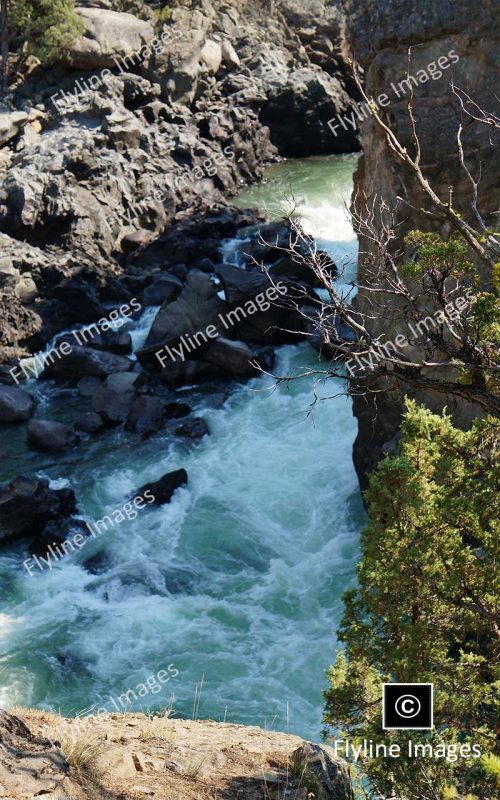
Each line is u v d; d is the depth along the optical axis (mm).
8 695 18234
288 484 24891
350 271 34969
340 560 22047
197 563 22234
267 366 30203
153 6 49688
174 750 8305
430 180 18953
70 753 7266
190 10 49562
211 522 23562
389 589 9125
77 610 20797
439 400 19422
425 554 9141
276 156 50344
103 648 19578
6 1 42625
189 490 24859
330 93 51031
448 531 9234
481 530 9469
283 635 19781
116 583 21422
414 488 9164
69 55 43938
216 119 46719
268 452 26312
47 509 23500
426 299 17938
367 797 8945
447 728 9406
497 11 17797
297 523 23547
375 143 20062
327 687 18172
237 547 22734
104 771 7324
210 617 20422
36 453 27016
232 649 19391
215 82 49062
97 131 41000
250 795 7496
